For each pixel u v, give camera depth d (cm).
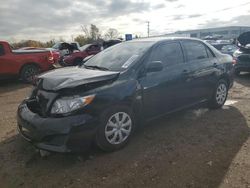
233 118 548
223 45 1853
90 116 365
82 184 330
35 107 394
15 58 1039
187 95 517
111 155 396
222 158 384
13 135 482
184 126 505
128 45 507
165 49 488
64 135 349
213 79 577
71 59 1644
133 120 427
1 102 759
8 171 363
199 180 333
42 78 403
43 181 339
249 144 427
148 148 417
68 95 362
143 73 437
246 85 910
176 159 383
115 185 327
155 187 322
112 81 403
